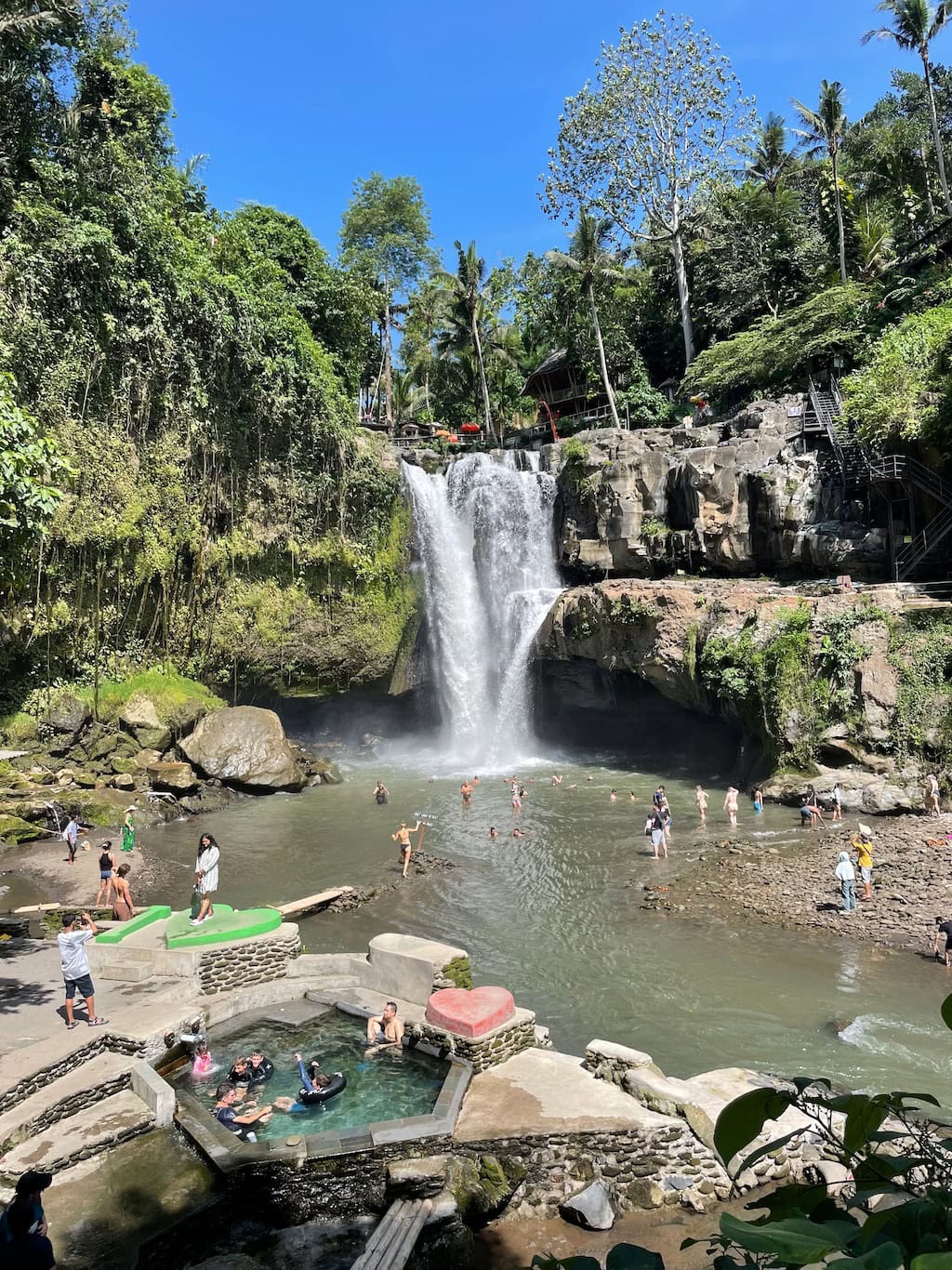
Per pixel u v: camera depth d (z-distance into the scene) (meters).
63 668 32.75
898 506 34.41
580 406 62.44
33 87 33.56
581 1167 10.21
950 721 26.02
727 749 36.38
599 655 37.00
